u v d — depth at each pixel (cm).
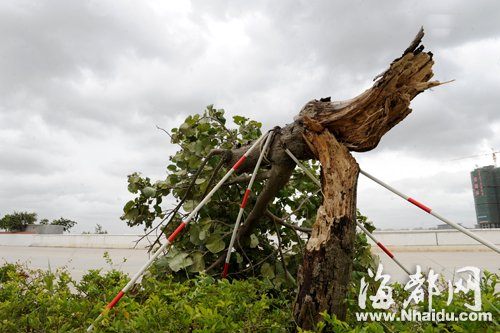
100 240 1922
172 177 511
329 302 257
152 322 221
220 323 207
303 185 511
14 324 262
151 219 528
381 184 312
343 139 304
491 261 972
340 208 274
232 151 426
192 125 522
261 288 335
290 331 265
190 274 453
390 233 1466
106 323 230
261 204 425
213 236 448
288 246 530
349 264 269
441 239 1412
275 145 366
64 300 280
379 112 282
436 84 271
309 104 322
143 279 427
